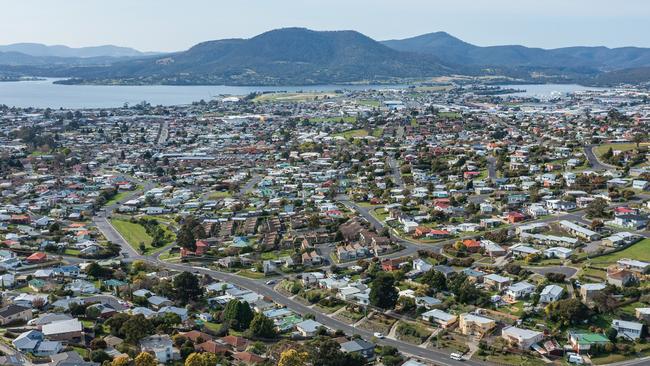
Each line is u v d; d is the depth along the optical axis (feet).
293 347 472.03
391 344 497.87
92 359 438.81
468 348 484.33
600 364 457.68
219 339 495.41
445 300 574.97
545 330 505.66
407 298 566.36
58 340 472.44
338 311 569.23
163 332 501.56
